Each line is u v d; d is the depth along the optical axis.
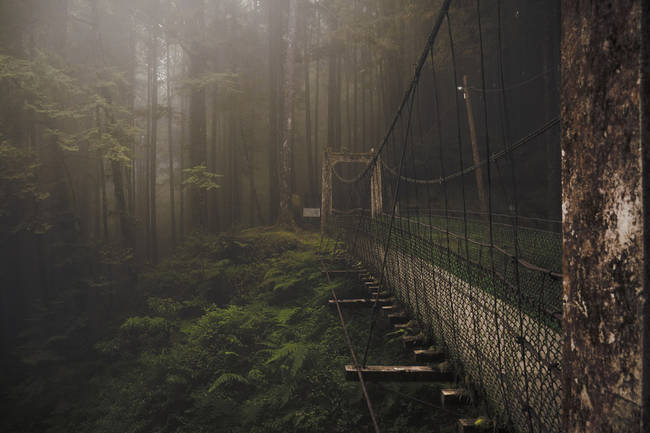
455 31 15.95
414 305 4.43
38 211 13.43
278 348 7.63
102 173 15.86
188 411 7.20
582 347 0.58
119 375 10.26
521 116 17.94
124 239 15.47
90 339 12.58
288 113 18.80
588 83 0.57
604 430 0.53
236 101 20.97
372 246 7.93
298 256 12.31
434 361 3.45
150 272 14.98
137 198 29.08
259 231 17.41
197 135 19.80
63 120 14.74
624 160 0.49
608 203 0.53
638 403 0.47
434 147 18.34
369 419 5.26
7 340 13.64
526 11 16.14
